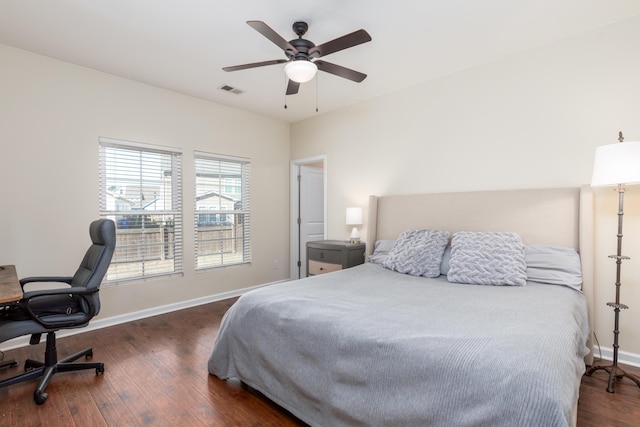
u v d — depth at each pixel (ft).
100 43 8.75
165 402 6.36
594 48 8.18
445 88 10.87
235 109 14.20
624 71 7.80
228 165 14.15
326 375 5.19
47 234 9.48
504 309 5.81
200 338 9.57
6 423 5.71
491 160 9.89
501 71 9.67
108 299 10.68
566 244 8.36
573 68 8.48
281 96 12.80
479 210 9.83
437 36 8.45
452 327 4.95
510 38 8.59
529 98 9.18
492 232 9.04
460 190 10.54
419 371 4.24
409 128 11.84
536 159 9.09
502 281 7.70
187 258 12.64
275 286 7.75
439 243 9.52
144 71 10.50
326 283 8.09
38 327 6.45
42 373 6.97
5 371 7.62
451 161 10.75
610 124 8.00
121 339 9.46
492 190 9.77
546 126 8.92
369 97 12.94
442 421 3.93
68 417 5.89
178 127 12.34
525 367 3.72
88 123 10.23
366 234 13.20
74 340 9.38
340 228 14.25
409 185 11.86
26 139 9.14
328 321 5.45
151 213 11.75
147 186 11.69
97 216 10.42
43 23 7.79
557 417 3.25
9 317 6.52
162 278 11.96
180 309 12.36
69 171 9.87
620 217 7.06
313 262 13.14
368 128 13.12
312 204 17.15
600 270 8.14
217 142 13.56
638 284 7.70
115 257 10.93
